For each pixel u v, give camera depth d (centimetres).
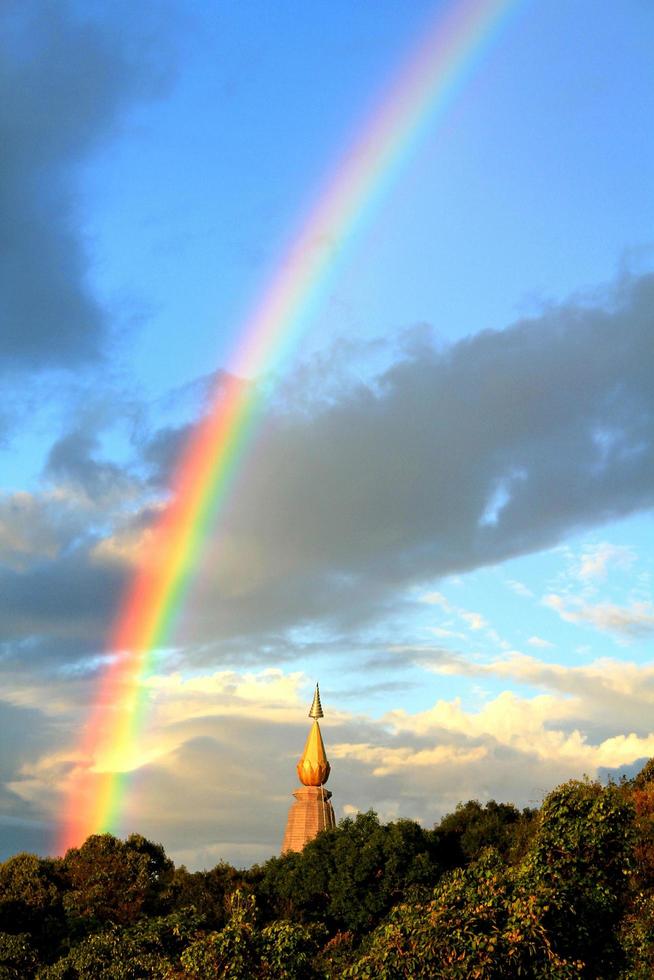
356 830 8106
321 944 7038
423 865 7606
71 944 6350
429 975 2984
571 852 3641
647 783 7206
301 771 11544
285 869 8262
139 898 8344
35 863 8462
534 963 3048
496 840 8338
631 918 4162
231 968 3581
